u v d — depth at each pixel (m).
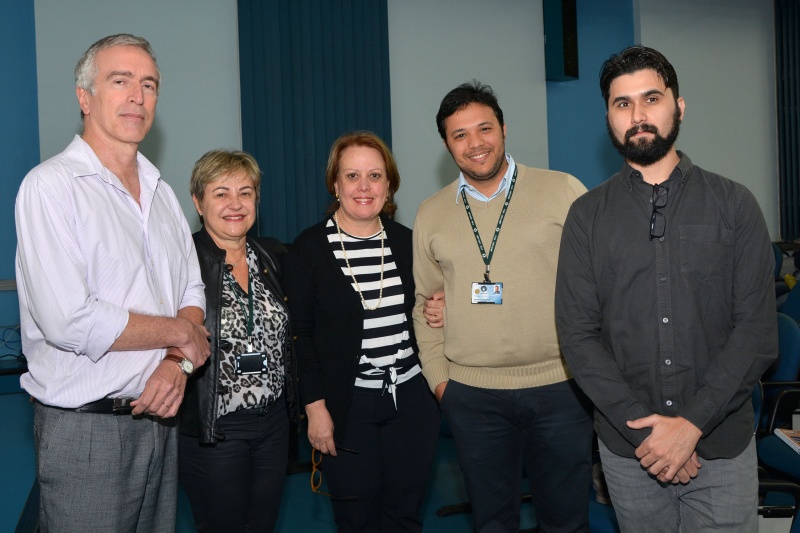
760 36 8.73
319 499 3.93
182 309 2.16
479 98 2.36
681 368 1.88
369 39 6.51
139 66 1.97
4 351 5.75
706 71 8.45
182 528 3.50
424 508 3.71
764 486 2.62
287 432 2.46
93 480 1.88
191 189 2.47
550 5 7.29
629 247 1.92
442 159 6.92
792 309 4.30
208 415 2.21
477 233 2.40
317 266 2.50
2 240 5.76
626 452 1.96
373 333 2.49
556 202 2.34
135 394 1.93
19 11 5.72
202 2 5.95
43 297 1.79
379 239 2.59
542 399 2.36
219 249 2.39
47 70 5.50
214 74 6.01
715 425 1.82
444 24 6.90
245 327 2.34
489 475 2.44
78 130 5.59
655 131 1.85
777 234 8.88
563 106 7.79
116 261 1.91
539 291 2.33
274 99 6.12
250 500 2.41
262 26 6.07
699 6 8.38
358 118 6.48
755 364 1.81
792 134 8.78
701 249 1.86
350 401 2.45
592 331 2.00
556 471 2.39
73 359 1.87
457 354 2.41
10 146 5.74
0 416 5.17
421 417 2.56
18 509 3.55
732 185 1.88
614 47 8.09
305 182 6.28
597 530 2.71
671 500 1.98
